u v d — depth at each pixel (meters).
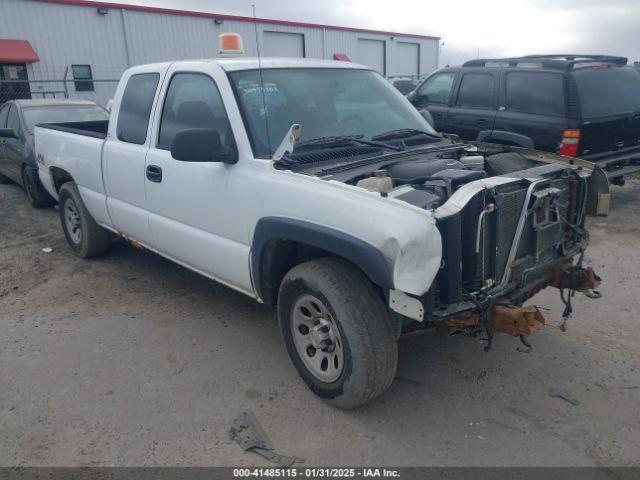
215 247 3.76
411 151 3.80
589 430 2.99
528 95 7.34
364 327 2.87
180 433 3.04
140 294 4.95
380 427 3.06
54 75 20.44
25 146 8.04
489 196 2.83
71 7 20.38
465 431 3.01
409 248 2.54
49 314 4.58
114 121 4.81
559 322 4.21
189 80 4.02
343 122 4.00
